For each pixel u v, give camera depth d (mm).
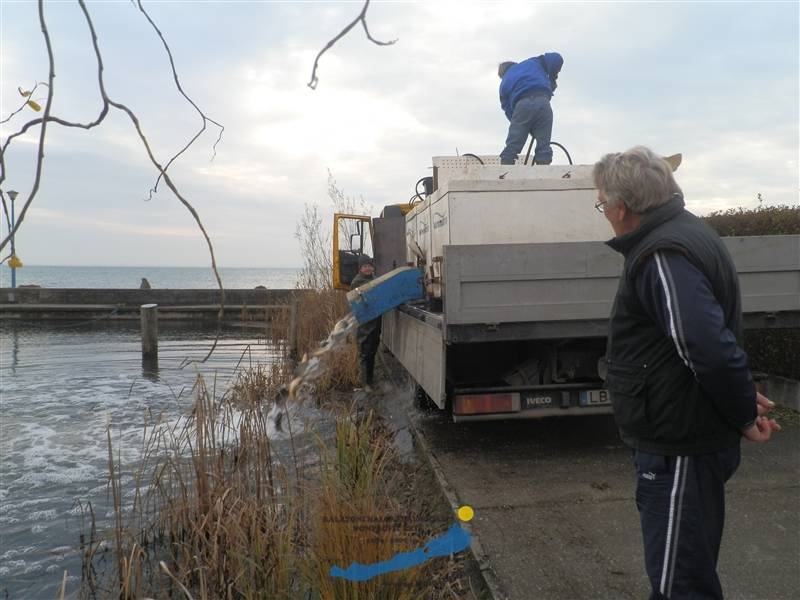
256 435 4254
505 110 7246
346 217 11305
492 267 4316
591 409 4898
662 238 1900
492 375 5301
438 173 7309
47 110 962
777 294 4574
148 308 12828
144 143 1076
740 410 1824
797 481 4070
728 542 3295
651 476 1977
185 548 3404
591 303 4367
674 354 1896
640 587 2916
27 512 4871
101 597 3551
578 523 3613
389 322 7980
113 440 6883
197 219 1126
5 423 7691
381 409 7055
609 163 2086
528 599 2842
